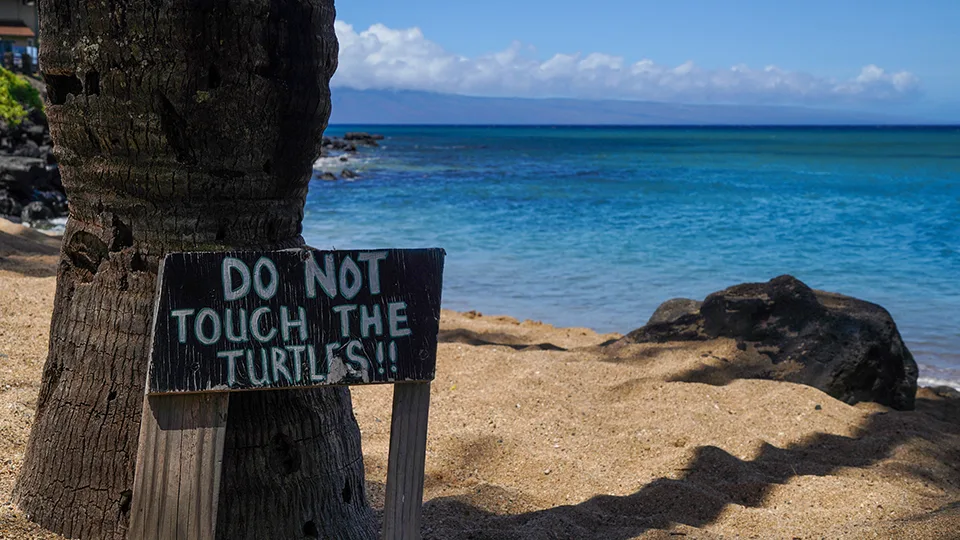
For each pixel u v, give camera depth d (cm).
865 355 712
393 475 267
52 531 286
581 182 3528
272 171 291
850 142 9775
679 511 438
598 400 646
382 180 3647
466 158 5775
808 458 554
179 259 246
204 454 248
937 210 2364
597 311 1199
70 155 284
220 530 275
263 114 280
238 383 248
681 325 818
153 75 263
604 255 1659
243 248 287
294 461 291
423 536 371
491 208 2492
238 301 250
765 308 770
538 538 367
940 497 480
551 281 1407
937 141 10050
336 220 2191
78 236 292
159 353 243
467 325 965
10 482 337
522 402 618
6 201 1975
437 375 679
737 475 499
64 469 285
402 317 264
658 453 545
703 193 2995
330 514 299
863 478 514
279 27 278
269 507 282
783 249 1727
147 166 272
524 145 8694
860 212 2348
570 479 489
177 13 260
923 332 1061
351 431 319
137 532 245
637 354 782
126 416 279
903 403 728
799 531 416
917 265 1539
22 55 3588
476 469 499
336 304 258
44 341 599
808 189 3130
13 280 784
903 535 383
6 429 411
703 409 625
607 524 409
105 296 283
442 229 2028
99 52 264
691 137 12912
